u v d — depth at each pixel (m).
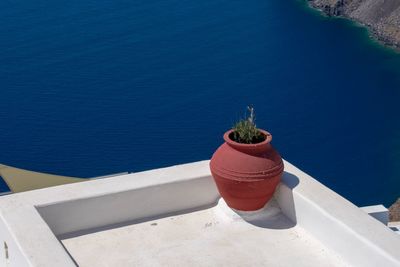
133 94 42.97
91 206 5.07
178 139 37.25
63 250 4.23
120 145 36.44
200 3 60.03
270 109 41.97
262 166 5.01
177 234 5.11
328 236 4.79
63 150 35.69
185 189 5.38
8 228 4.52
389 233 4.45
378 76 46.53
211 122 39.25
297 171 5.47
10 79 44.72
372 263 4.33
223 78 45.84
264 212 5.29
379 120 40.44
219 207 5.39
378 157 36.50
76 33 52.75
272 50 50.75
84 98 42.28
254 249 4.89
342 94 43.69
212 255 4.83
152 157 35.09
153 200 5.29
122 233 5.10
